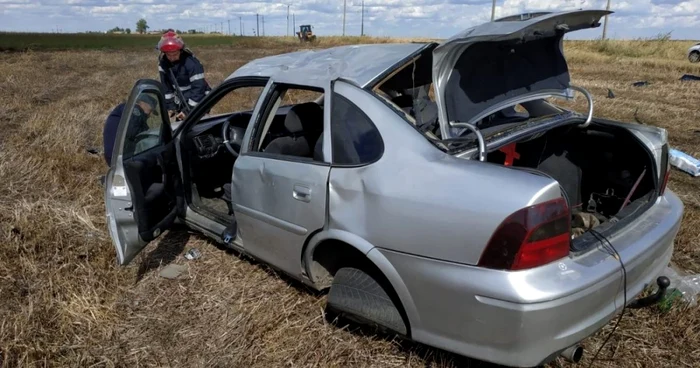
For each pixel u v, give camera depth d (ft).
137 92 10.59
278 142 10.58
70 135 22.13
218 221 12.28
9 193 15.80
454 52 8.30
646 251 8.07
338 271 9.24
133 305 10.53
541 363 7.11
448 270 7.29
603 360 8.68
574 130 10.56
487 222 6.92
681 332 9.29
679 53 75.25
